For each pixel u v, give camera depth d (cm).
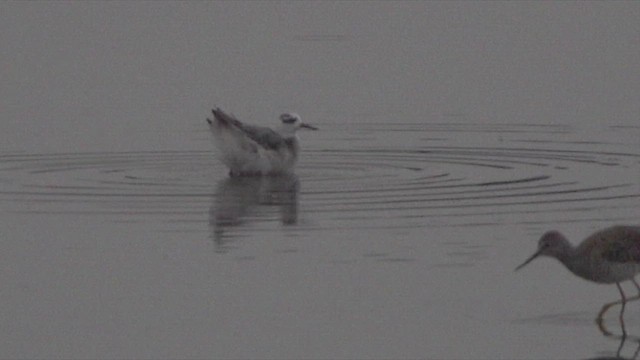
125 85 3556
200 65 3819
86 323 1625
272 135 2462
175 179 2425
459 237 1950
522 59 3791
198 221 2072
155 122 3084
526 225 2011
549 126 2964
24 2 4766
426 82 3531
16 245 1948
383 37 4159
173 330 1598
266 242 1944
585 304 1673
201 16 4569
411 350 1527
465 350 1525
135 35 4281
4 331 1599
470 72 3647
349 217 2075
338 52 3959
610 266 1597
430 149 2723
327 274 1791
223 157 2458
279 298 1702
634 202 2152
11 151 2728
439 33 4194
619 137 2812
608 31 4125
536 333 1573
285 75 3669
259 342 1557
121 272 1817
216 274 1800
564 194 2219
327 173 2475
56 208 2170
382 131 2956
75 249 1925
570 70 3622
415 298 1694
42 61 3891
